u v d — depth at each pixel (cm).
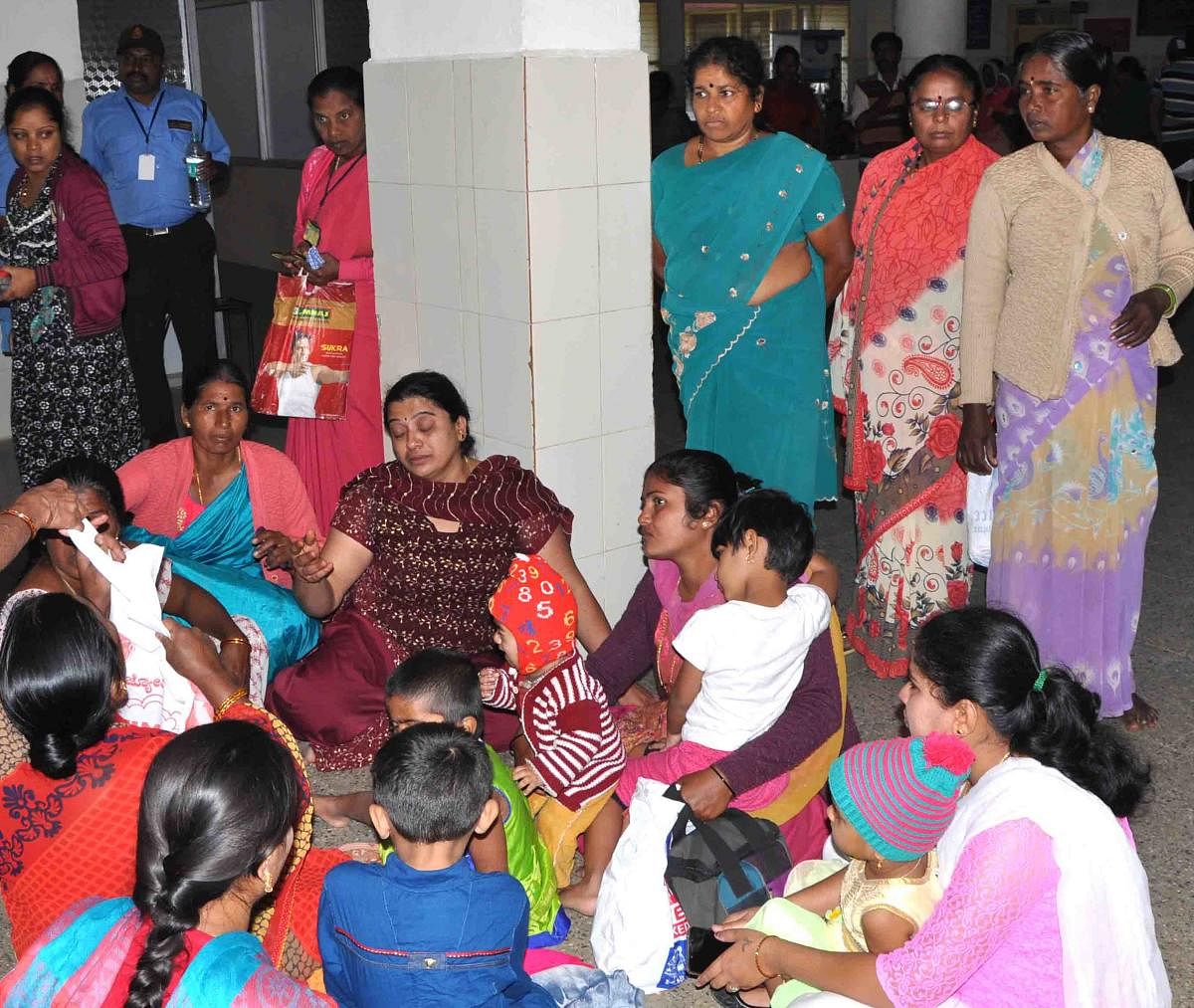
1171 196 362
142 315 646
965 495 413
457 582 366
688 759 296
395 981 221
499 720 370
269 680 388
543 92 369
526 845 288
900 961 214
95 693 214
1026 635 226
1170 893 310
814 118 1039
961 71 388
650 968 281
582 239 389
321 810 350
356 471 472
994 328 380
